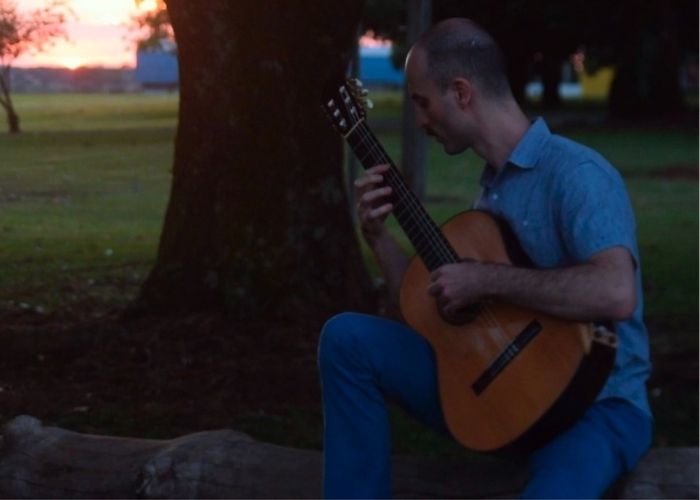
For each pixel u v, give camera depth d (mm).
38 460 4516
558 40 37344
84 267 9445
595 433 3400
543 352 3416
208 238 8211
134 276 9492
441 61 3518
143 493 4305
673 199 17406
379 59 51312
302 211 8227
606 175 3414
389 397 3623
